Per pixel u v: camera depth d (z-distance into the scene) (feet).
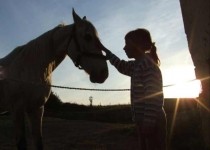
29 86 8.52
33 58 8.76
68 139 18.31
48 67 8.79
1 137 18.10
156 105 4.79
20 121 8.56
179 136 13.85
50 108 32.76
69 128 21.86
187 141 13.35
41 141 8.65
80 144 16.80
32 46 8.88
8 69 8.88
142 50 5.19
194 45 5.43
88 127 22.33
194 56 5.48
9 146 16.08
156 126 4.89
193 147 12.61
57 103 33.60
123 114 29.40
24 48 9.05
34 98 8.54
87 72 8.20
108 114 29.86
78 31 8.39
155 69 4.96
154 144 4.94
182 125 14.55
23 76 8.64
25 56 8.84
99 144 16.72
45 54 8.74
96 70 8.01
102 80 8.07
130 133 18.62
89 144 16.75
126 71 5.79
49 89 8.91
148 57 5.06
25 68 8.69
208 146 5.43
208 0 5.09
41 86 8.60
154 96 4.81
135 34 5.21
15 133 8.56
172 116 16.37
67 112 31.86
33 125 8.71
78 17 8.52
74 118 29.48
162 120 4.91
